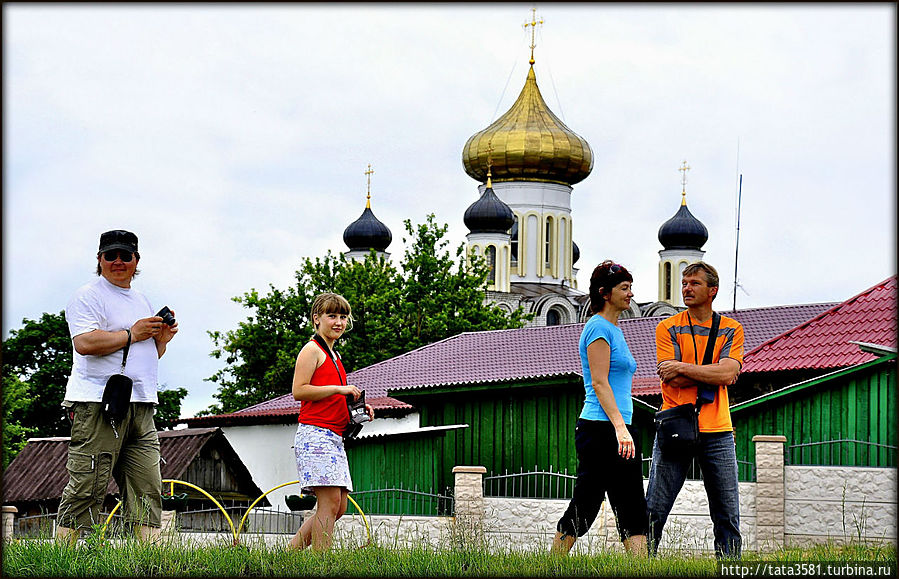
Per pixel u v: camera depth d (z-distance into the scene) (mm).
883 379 21094
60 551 9523
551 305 82625
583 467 10539
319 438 10289
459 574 9547
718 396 11125
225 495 28969
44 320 50562
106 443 10281
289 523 23547
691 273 11211
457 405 28438
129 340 10359
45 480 29109
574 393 26734
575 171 87375
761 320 32562
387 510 26359
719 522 11117
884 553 10883
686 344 11180
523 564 9742
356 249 86500
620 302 10625
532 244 86875
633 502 10430
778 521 17062
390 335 58938
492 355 34156
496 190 87812
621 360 10547
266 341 58375
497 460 27609
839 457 21234
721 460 11062
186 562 9508
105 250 10555
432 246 64938
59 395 49750
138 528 10500
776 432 21953
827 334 25281
